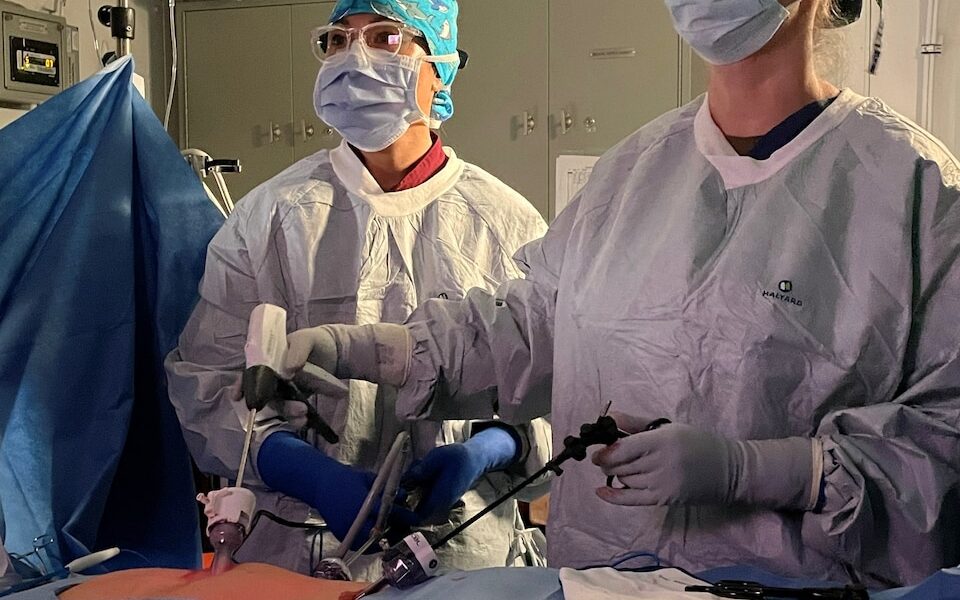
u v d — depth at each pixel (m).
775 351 1.05
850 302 1.04
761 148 1.13
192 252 1.46
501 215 1.61
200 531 1.50
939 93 2.33
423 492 1.26
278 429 1.31
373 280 1.50
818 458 0.99
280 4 3.03
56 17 2.63
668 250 1.14
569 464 1.22
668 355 1.12
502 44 2.82
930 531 0.96
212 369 1.39
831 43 1.15
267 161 3.13
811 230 1.07
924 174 1.05
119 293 1.36
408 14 1.47
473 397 1.36
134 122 1.44
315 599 0.89
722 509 1.09
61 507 1.26
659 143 1.25
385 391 1.49
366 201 1.53
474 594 0.86
